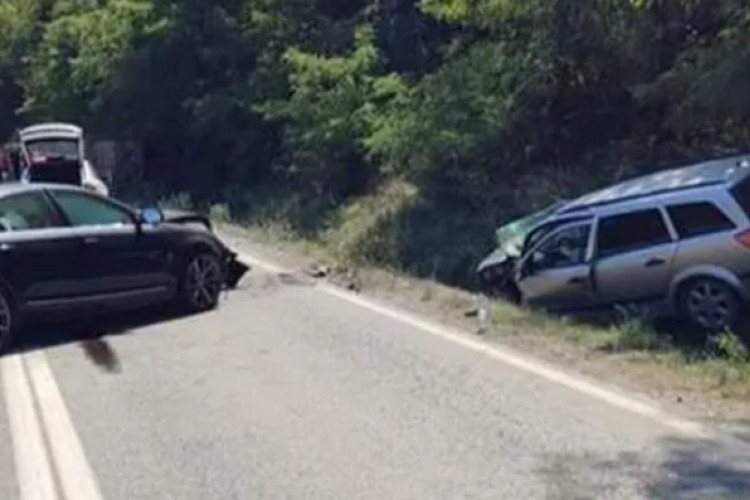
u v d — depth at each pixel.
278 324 12.70
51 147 29.81
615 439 7.57
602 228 12.98
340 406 8.73
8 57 49.22
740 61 13.59
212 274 14.09
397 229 19.53
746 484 6.57
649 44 16.33
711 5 15.05
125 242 12.88
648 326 11.80
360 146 24.75
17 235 11.81
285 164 29.61
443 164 20.45
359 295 15.04
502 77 19.86
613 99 19.08
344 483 6.80
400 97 23.16
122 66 34.19
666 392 8.96
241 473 7.07
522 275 13.78
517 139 19.84
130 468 7.25
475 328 12.24
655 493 6.44
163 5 33.19
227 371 10.20
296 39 29.94
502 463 7.10
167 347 11.53
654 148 18.41
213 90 32.59
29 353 11.55
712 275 11.95
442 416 8.34
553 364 10.23
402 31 26.86
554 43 18.75
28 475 7.18
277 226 23.94
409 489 6.64
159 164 36.41
